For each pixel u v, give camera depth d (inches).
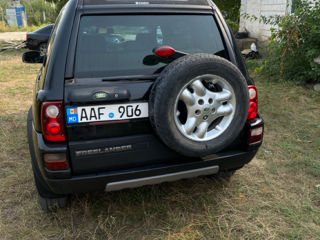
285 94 225.0
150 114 92.3
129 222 109.0
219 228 103.5
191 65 87.0
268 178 132.1
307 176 133.0
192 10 108.3
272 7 343.9
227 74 92.0
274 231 102.4
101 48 96.7
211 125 99.4
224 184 128.6
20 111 220.7
